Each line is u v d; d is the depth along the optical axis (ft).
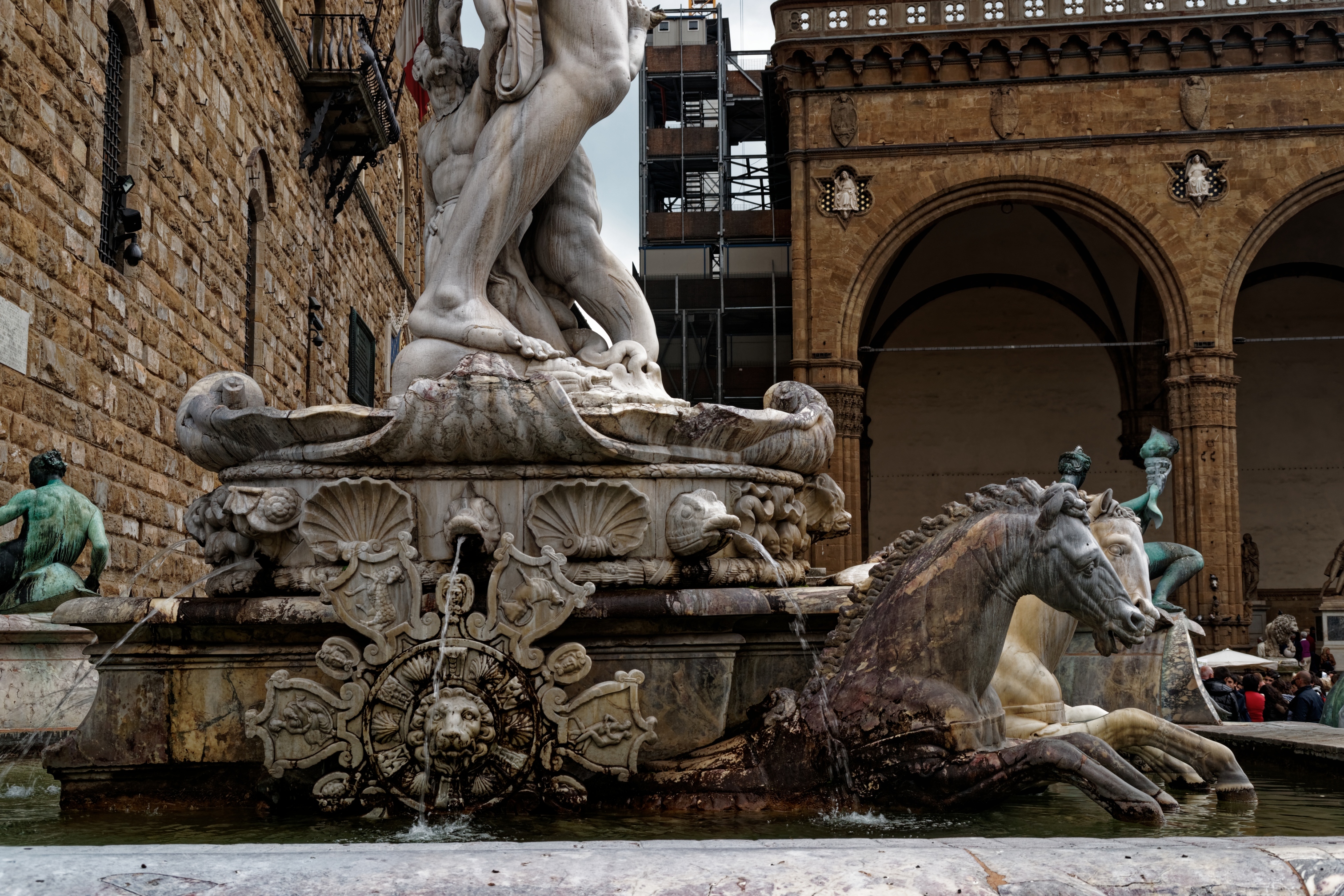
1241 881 8.58
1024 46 130.52
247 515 18.01
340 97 81.56
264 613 16.61
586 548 17.75
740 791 16.29
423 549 17.75
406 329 136.56
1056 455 157.38
